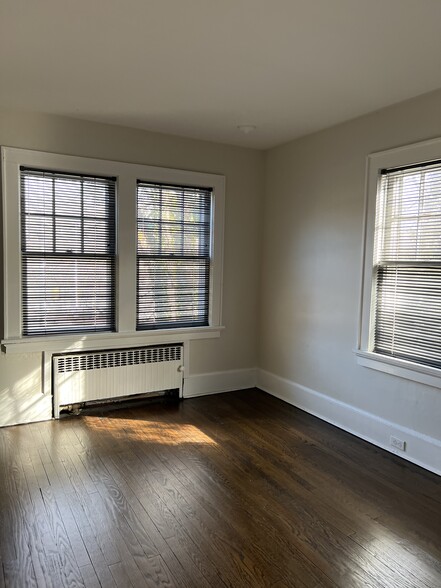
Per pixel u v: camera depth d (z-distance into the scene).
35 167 3.51
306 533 2.25
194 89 2.92
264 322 4.60
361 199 3.41
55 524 2.28
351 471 2.92
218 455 3.12
